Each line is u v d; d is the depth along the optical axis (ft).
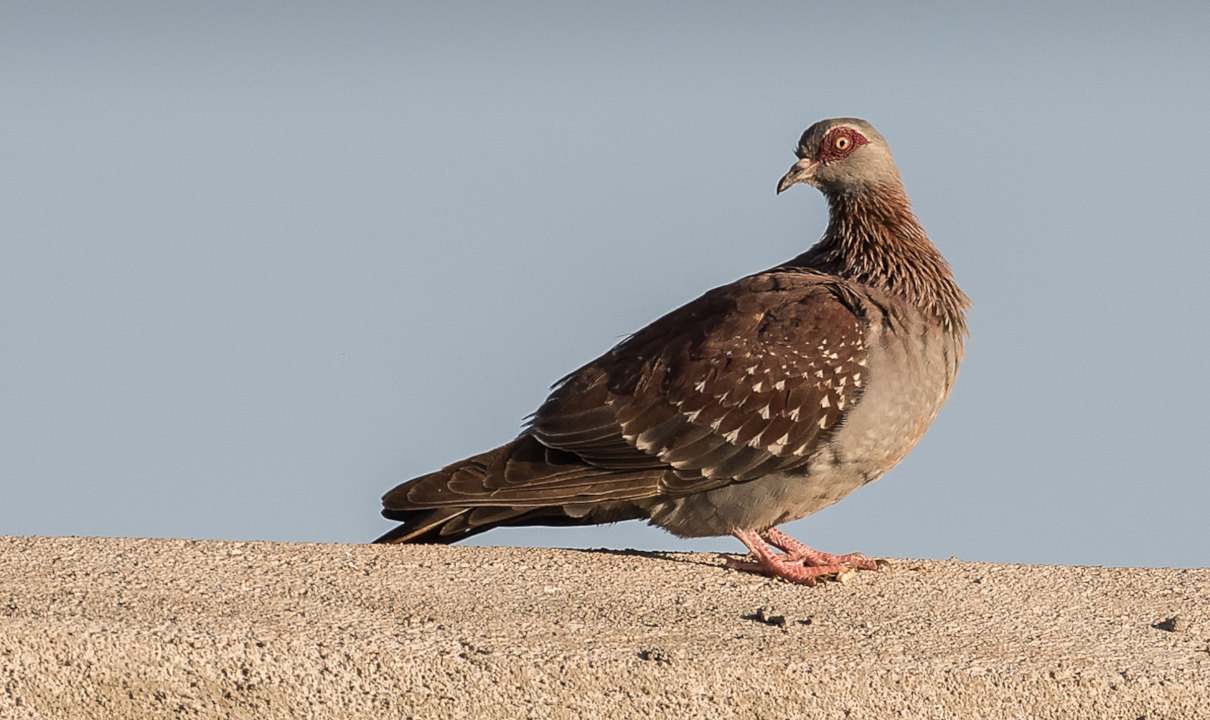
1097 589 31.14
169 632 25.77
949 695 25.73
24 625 25.73
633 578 31.01
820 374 33.78
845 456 34.17
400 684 25.59
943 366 35.50
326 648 25.72
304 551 31.81
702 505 34.71
